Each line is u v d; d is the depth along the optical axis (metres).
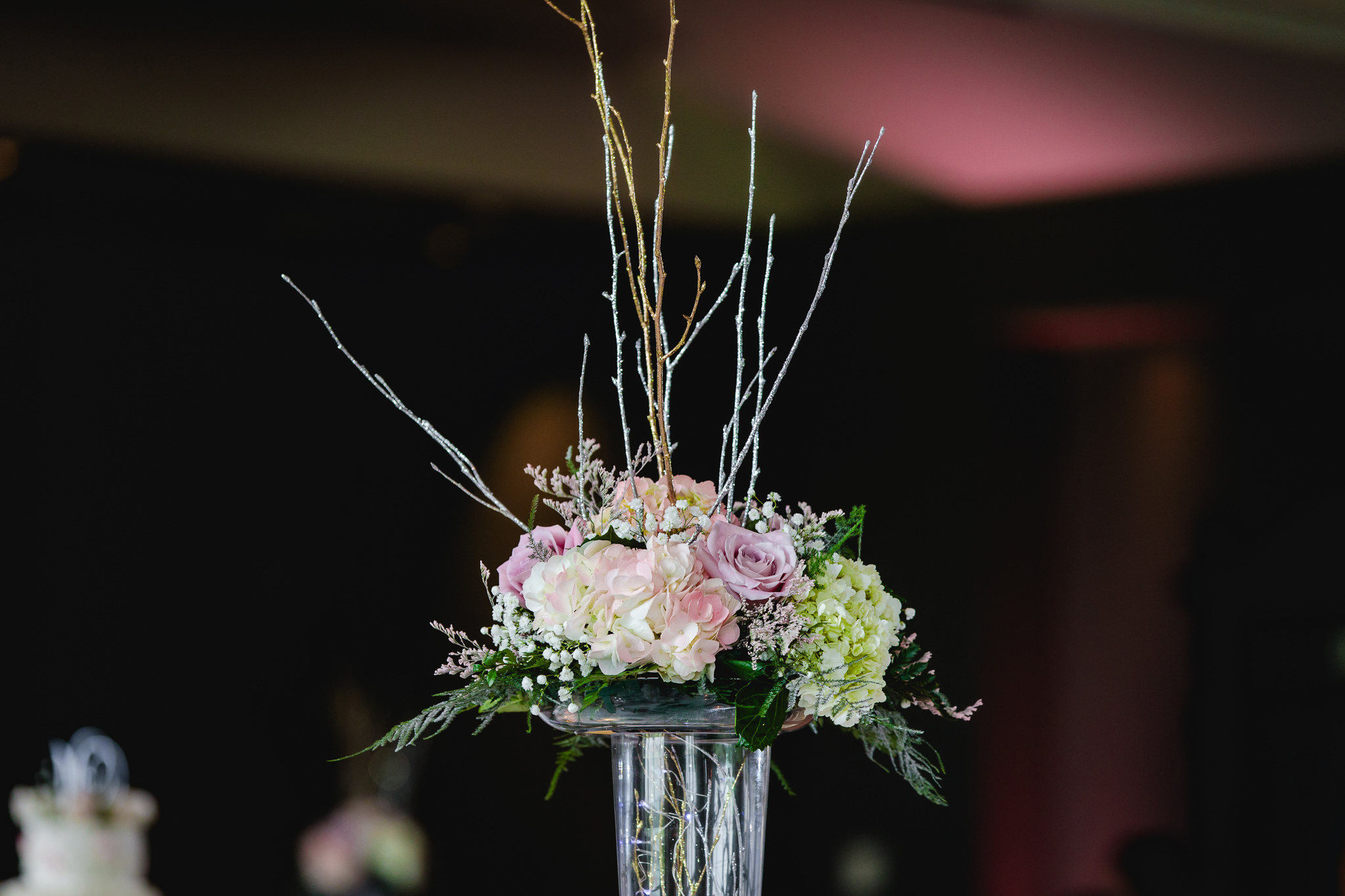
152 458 5.08
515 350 5.52
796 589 1.30
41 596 4.93
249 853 5.06
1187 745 5.41
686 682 1.30
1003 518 5.53
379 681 5.28
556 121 4.97
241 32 4.62
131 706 4.98
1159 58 5.24
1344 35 5.26
